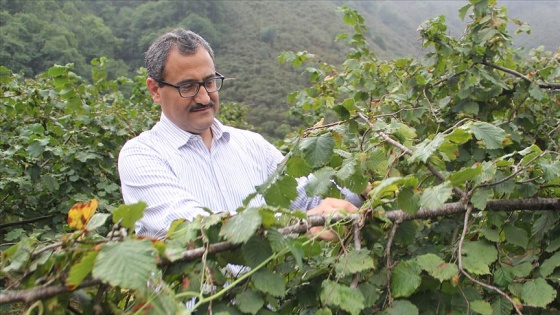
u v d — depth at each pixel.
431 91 3.83
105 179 5.05
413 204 1.53
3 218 4.80
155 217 2.10
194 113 2.29
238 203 2.34
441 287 1.55
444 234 1.94
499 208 1.65
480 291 1.64
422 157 1.64
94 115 5.22
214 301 1.33
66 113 5.43
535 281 1.52
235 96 30.41
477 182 1.58
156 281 1.18
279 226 1.46
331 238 1.52
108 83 6.00
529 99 3.69
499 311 1.53
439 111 3.72
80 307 1.24
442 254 1.79
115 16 40.03
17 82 6.14
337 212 1.58
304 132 2.15
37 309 1.15
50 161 4.63
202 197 2.27
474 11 3.51
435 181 1.95
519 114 3.47
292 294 1.52
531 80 3.49
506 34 3.54
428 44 3.70
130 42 36.25
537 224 1.71
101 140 5.12
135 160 2.24
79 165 4.69
